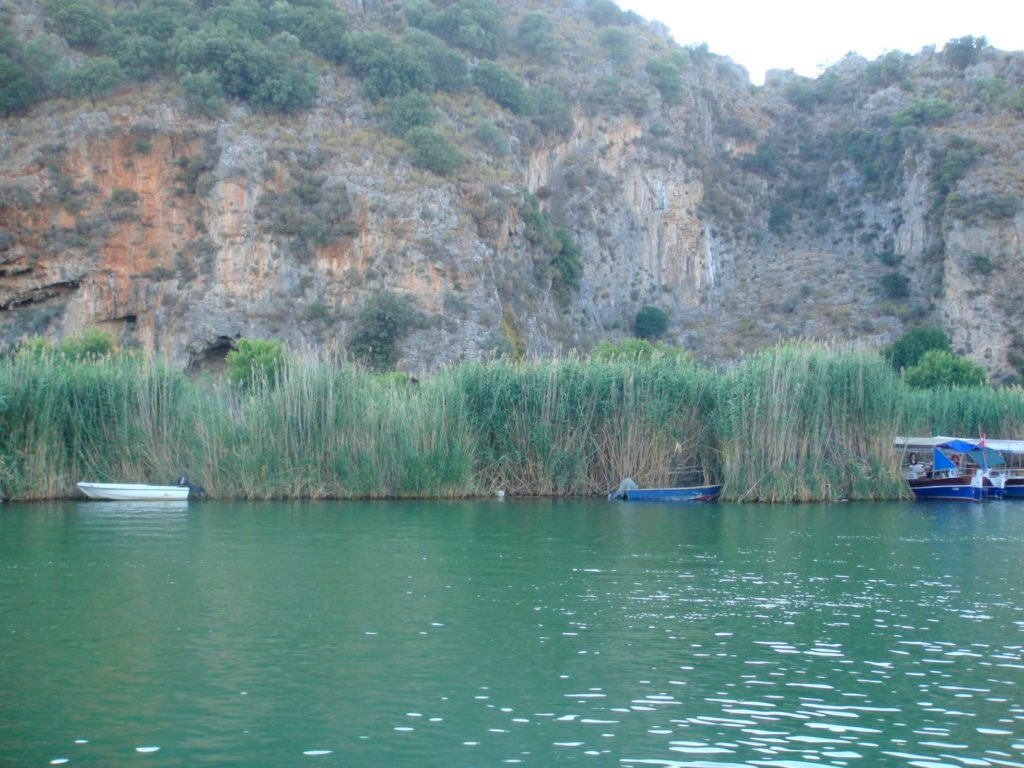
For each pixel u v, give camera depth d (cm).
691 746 1306
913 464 4962
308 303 8831
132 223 8875
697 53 14612
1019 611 2059
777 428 4375
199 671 1590
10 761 1242
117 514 3616
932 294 10844
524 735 1336
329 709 1426
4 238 8619
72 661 1634
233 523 3359
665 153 12625
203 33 9538
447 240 9106
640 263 12175
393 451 4306
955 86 13200
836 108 14225
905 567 2594
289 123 9525
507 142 10756
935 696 1509
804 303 11738
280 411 4247
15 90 9044
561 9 14162
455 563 2575
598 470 4553
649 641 1794
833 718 1413
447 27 12138
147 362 4441
